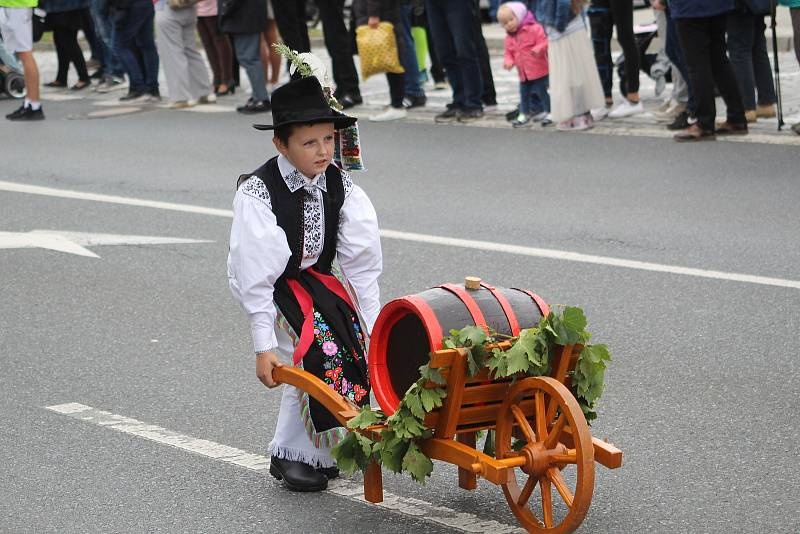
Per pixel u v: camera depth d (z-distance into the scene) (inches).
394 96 948.0
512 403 278.2
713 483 322.3
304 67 307.0
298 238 305.0
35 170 816.3
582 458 262.1
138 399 397.4
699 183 677.9
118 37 1118.4
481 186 704.4
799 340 430.9
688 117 822.5
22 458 350.3
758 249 545.3
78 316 490.0
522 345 268.8
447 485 325.4
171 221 652.7
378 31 919.0
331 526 301.9
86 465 344.5
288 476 321.7
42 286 534.0
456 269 536.1
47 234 629.9
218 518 309.0
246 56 1015.0
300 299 308.3
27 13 1031.0
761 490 317.4
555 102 847.7
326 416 307.6
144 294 517.3
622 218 613.0
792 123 801.6
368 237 315.0
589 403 286.4
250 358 436.1
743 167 708.0
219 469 339.9
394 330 288.7
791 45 1138.0
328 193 308.7
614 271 521.7
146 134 950.4
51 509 316.2
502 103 995.9
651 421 364.5
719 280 502.6
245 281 301.3
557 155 778.2
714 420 364.2
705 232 577.9
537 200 661.9
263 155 847.7
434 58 1099.3
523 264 538.9
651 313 465.4
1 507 317.7
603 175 713.6
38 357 442.0
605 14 882.1
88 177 785.6
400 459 281.9
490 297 282.8
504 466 268.1
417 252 565.6
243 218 301.3
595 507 309.6
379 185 719.7
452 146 829.8
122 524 306.7
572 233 588.4
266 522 305.6
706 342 431.8
